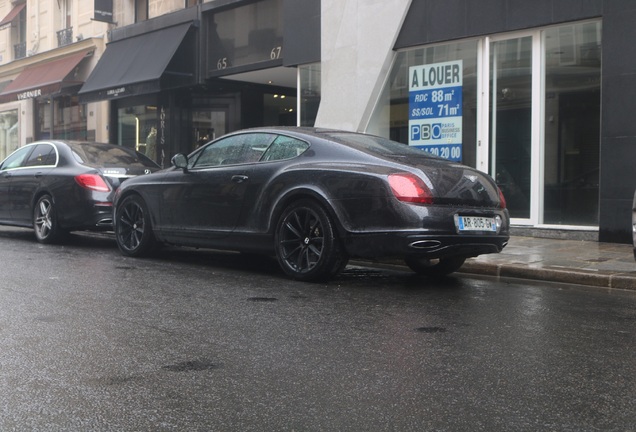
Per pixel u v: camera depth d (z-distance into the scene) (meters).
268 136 6.86
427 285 6.34
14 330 4.31
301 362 3.71
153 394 3.18
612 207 9.13
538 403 3.09
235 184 6.81
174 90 17.09
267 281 6.36
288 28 13.47
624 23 8.98
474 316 4.91
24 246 9.08
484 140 10.66
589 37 9.54
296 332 4.37
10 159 10.51
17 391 3.20
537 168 10.10
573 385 3.34
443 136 11.22
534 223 10.14
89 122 20.20
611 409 3.01
